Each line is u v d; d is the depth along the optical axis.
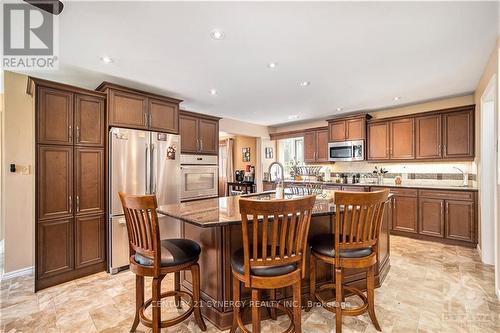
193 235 2.19
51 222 2.59
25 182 2.93
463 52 2.49
